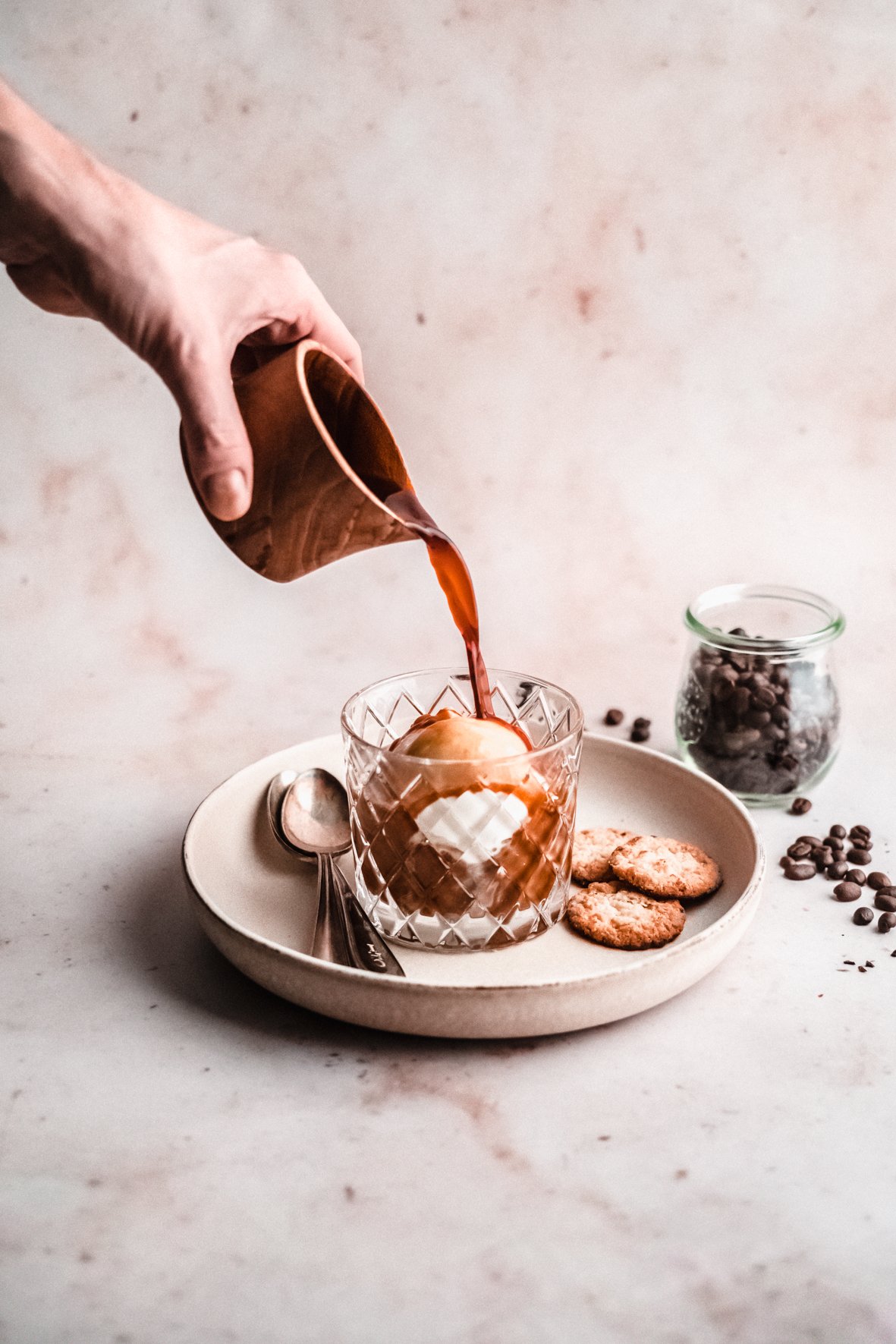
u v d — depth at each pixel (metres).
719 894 0.71
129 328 0.64
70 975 0.69
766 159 0.93
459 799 0.67
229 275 0.66
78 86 0.93
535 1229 0.59
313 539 0.64
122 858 0.76
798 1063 0.65
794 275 0.95
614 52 0.92
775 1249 0.58
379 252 0.96
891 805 0.81
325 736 0.80
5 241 0.66
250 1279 0.57
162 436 0.98
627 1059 0.65
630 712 0.90
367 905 0.70
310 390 0.67
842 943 0.71
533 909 0.69
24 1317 0.56
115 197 0.65
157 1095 0.64
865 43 0.91
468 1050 0.66
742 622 0.85
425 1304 0.56
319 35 0.92
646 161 0.94
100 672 0.94
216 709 0.90
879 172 0.93
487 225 0.95
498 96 0.93
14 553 1.01
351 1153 0.61
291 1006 0.68
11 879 0.75
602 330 0.97
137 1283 0.57
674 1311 0.56
